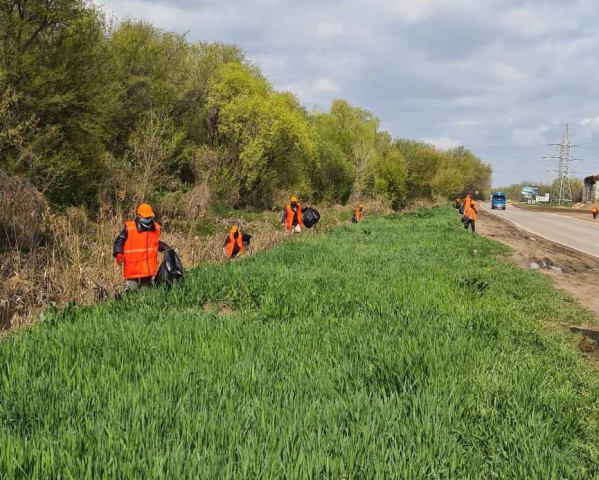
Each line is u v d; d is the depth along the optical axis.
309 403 3.87
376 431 3.47
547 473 3.12
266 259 12.19
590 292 11.79
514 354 5.67
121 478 2.81
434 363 4.88
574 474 3.23
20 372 4.34
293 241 16.92
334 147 48.88
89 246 13.16
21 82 16.73
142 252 8.20
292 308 7.38
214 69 32.53
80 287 9.69
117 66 21.58
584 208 91.06
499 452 3.44
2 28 16.70
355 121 55.53
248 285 8.41
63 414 3.58
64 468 2.82
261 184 36.53
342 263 11.81
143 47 26.06
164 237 14.56
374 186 55.88
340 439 3.27
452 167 71.75
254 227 24.14
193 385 4.16
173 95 27.53
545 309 8.86
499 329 6.67
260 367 4.61
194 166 28.45
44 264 11.67
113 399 3.77
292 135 34.78
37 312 8.27
